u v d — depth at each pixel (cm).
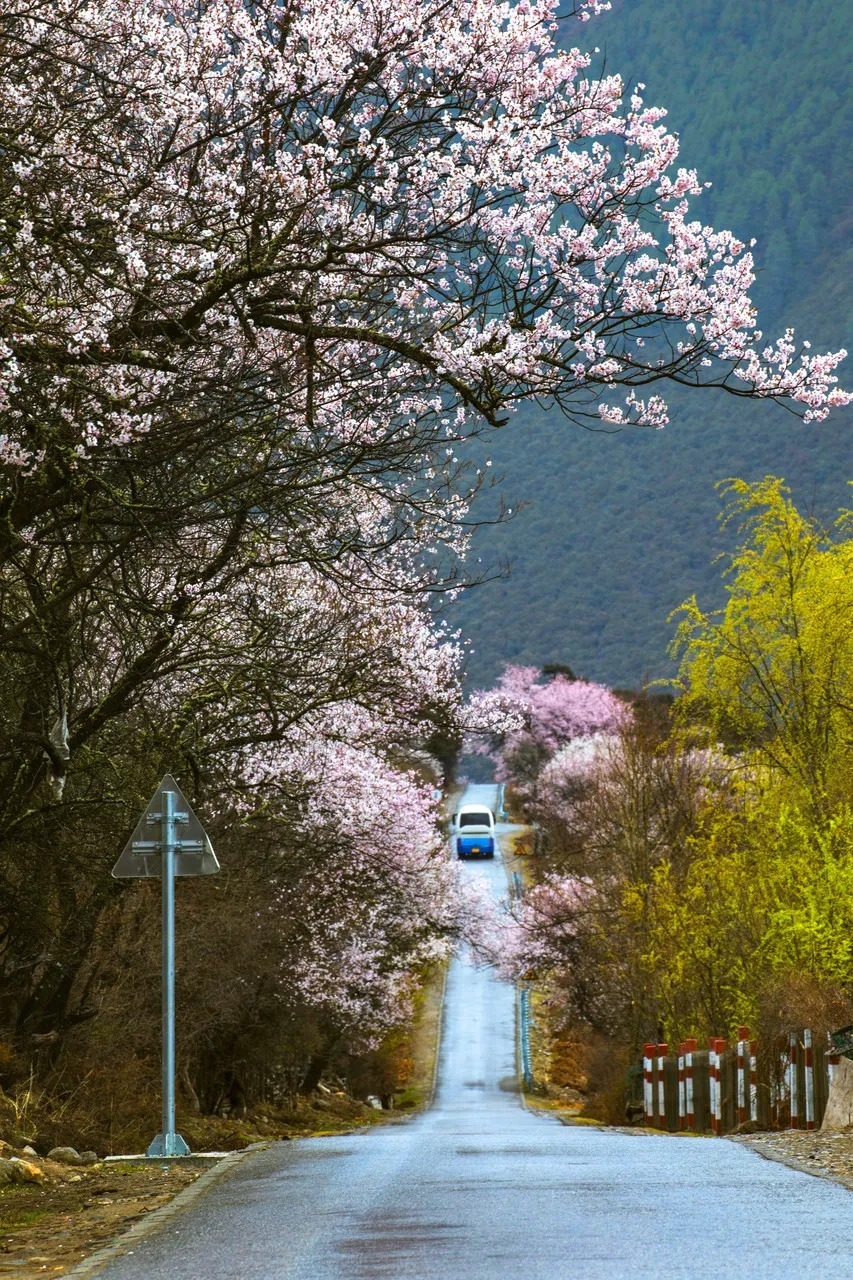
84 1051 5600
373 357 3831
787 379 3428
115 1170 3180
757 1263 1532
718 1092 5291
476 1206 2075
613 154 3550
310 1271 1595
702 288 3412
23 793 4591
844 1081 3744
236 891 6581
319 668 5606
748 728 6531
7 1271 1853
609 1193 2169
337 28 3462
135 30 3462
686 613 6600
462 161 3509
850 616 6131
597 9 3606
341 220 3425
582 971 12425
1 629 3891
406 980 12469
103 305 3091
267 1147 3656
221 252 3300
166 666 4747
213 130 3544
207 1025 6950
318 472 4141
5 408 2944
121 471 3591
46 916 4947
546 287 3438
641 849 9406
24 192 3075
